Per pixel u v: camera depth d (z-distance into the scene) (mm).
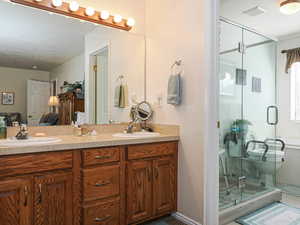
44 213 1490
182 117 2168
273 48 3287
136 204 1930
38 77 2070
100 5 2318
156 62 2490
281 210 2455
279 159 3178
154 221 2135
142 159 1968
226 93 2615
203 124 1960
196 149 2027
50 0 2002
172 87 2168
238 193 2594
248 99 2918
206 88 1932
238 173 2641
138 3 2605
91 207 1686
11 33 1935
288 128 3984
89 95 2336
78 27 2248
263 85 3150
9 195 1372
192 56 2070
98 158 1716
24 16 1973
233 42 2664
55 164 1527
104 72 2420
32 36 2029
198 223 2006
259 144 3027
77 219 1630
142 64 2643
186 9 2141
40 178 1474
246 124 2867
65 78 2201
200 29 2000
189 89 2098
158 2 2479
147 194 1999
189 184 2094
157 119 2475
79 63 2275
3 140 1640
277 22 3375
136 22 2588
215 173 1938
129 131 2348
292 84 3982
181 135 2178
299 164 3338
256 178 2822
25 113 1995
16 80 1969
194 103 2047
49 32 2105
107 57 2432
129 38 2555
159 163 2080
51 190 1519
